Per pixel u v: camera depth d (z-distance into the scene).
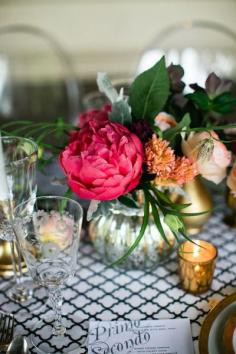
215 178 0.68
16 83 1.99
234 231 0.85
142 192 0.70
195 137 0.68
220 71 1.67
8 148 0.71
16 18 1.89
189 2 1.87
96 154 0.60
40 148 0.75
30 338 0.66
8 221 0.69
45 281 0.63
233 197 0.82
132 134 0.63
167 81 0.69
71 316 0.69
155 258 0.75
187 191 0.78
